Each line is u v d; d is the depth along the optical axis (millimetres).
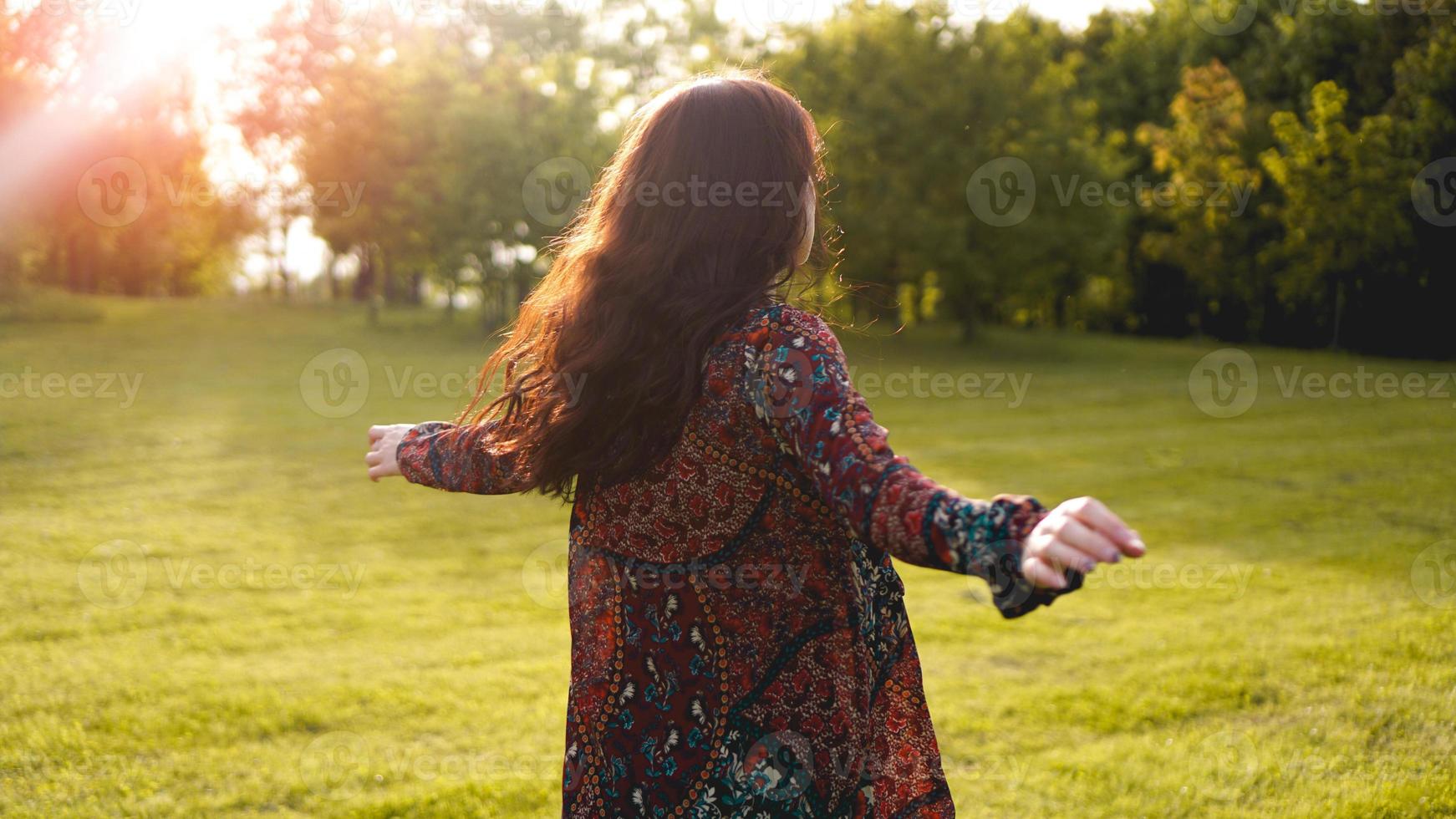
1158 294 30469
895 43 24766
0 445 11109
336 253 29172
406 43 29047
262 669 4688
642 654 1220
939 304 30391
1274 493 9078
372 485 9953
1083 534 863
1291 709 3797
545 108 27438
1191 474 10227
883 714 1289
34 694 4258
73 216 19609
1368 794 2953
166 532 7871
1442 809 2846
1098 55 32188
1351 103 18344
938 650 4875
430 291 41969
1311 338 24062
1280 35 22156
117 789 3293
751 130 1221
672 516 1193
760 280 1200
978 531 917
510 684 4445
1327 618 5086
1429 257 17625
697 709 1199
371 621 5594
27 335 21188
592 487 1255
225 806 3172
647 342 1172
